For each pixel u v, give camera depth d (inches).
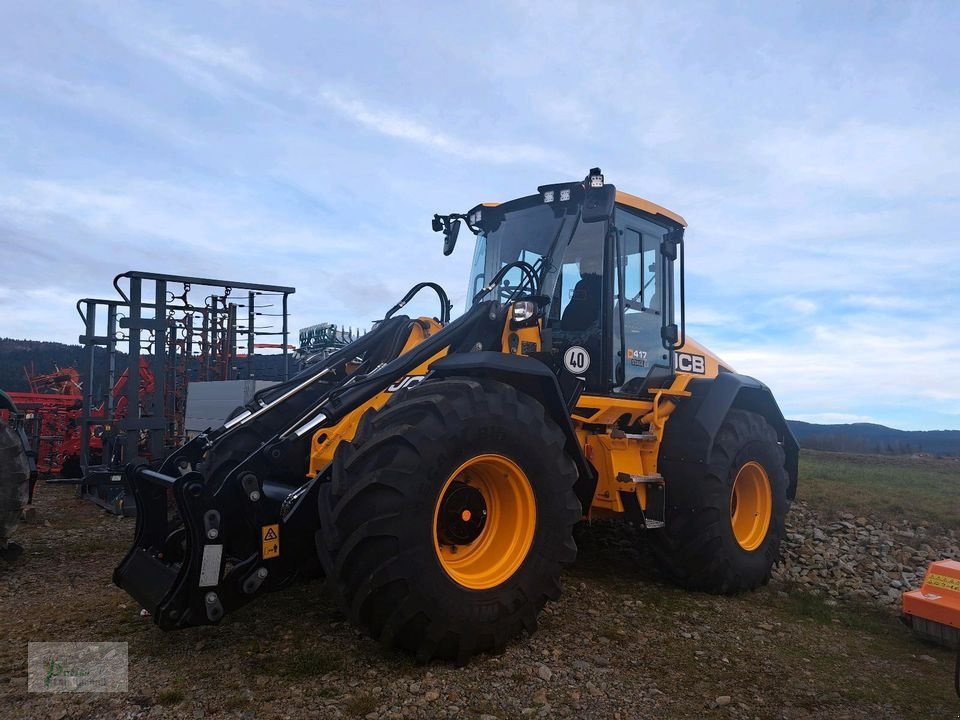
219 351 401.1
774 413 227.8
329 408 132.1
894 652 146.0
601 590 179.5
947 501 360.8
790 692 122.0
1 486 191.0
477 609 122.6
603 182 156.4
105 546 219.3
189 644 129.3
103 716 101.6
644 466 189.0
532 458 133.7
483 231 195.6
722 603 177.8
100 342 328.2
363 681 114.7
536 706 110.2
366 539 114.6
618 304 183.8
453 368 138.1
